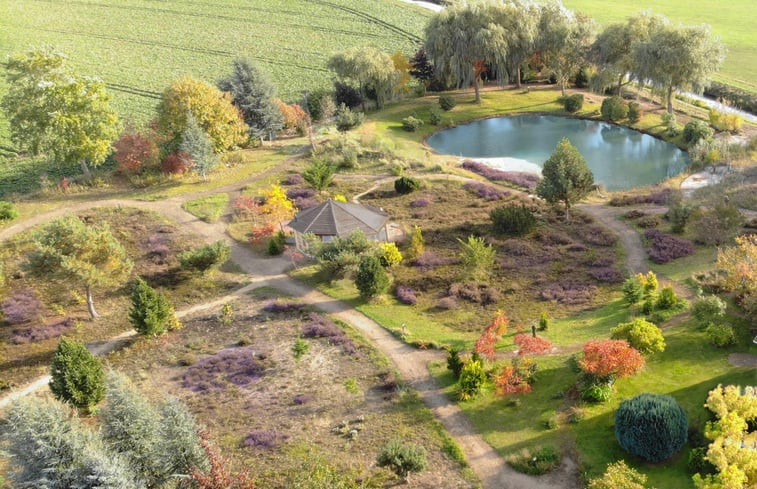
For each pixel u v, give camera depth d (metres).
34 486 27.83
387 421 36.56
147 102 109.00
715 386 35.38
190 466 30.39
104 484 27.30
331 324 48.12
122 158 79.75
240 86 91.31
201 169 77.38
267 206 64.25
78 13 155.12
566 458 32.38
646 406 31.31
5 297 55.16
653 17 99.00
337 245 55.41
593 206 69.19
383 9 164.25
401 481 31.88
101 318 51.84
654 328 38.81
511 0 106.31
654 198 68.38
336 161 82.94
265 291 54.72
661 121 95.31
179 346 46.97
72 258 48.22
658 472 30.70
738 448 27.52
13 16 150.38
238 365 43.44
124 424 30.50
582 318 46.44
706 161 77.94
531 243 60.03
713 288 46.72
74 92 74.00
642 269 53.09
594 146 91.31
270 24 153.12
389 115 104.19
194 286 56.12
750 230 56.31
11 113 74.81
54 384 39.47
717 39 90.56
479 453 33.50
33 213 70.69
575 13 116.56
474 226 64.25
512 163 86.75
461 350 43.28
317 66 128.88
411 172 81.06
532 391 38.00
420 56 113.50
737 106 101.56
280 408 38.56
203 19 155.38
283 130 99.31
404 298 51.69
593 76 103.38
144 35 143.62
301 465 32.59
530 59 110.62
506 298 51.00
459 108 106.50
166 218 69.25
